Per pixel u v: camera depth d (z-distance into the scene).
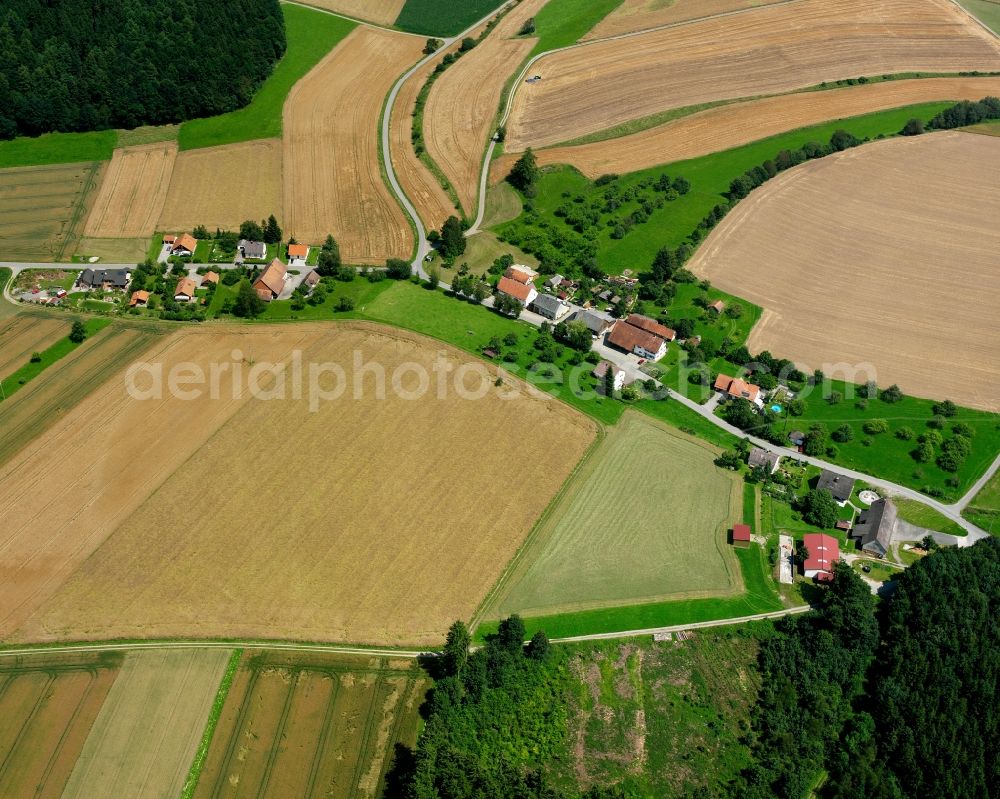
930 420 137.38
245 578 111.88
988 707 99.06
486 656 102.44
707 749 98.75
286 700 99.69
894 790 94.75
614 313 159.12
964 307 159.38
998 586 110.12
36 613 107.69
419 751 93.06
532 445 131.62
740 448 132.12
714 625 110.00
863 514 123.50
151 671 101.88
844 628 106.81
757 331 155.62
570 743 98.62
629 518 121.75
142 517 119.38
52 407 136.75
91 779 92.38
